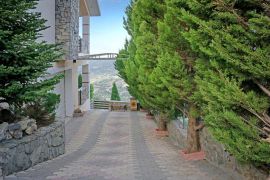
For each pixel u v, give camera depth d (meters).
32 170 7.61
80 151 11.27
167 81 8.58
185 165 8.36
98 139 14.16
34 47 7.65
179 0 7.15
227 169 7.55
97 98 33.22
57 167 8.01
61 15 16.66
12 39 7.34
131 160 9.12
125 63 18.02
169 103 10.28
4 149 6.82
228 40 4.64
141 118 21.55
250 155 4.81
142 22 11.09
